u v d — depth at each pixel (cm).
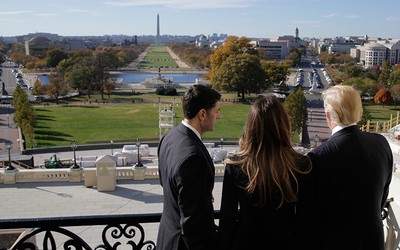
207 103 554
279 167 477
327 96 546
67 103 10781
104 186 2747
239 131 7056
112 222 557
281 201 474
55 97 11688
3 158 5316
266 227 488
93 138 6762
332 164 505
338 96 530
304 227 505
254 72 10962
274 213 482
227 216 499
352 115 527
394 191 930
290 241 499
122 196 2672
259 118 491
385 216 688
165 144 559
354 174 504
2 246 1312
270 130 486
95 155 5534
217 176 2944
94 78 12169
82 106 10175
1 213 2428
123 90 13975
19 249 545
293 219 500
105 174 2742
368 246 506
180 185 501
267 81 11694
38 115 8775
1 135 7238
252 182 476
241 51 14938
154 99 11438
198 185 500
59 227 548
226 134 6788
